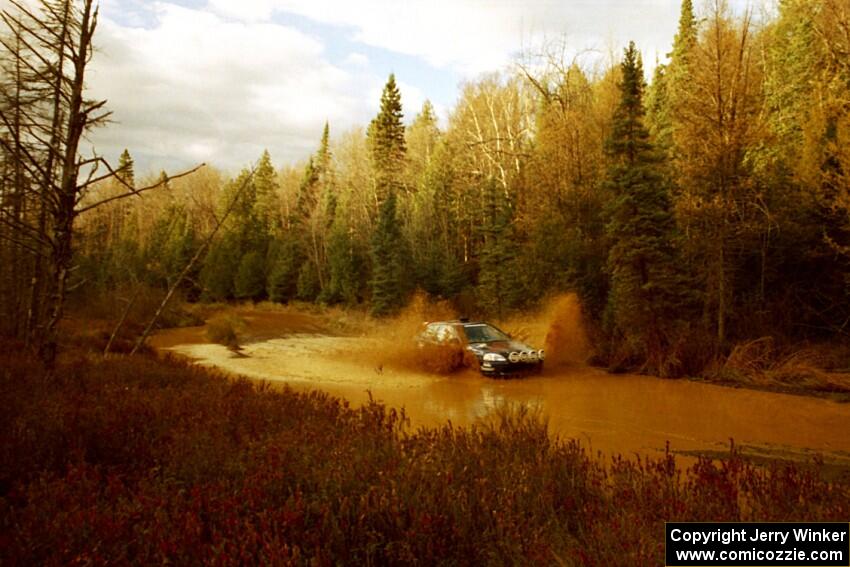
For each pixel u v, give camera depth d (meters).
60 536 3.62
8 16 9.81
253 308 57.34
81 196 10.39
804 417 10.04
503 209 30.41
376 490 4.46
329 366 17.02
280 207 80.75
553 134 29.33
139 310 33.03
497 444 6.16
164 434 6.34
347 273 47.91
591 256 22.19
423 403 11.22
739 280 20.81
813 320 20.22
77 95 10.22
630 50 19.08
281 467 4.99
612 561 3.50
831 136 20.58
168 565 3.43
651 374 15.77
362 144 73.25
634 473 5.19
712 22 19.36
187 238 61.38
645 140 18.81
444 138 57.84
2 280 17.83
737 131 18.19
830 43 23.69
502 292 26.59
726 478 4.90
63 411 6.64
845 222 19.09
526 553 3.80
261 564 3.29
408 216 54.06
